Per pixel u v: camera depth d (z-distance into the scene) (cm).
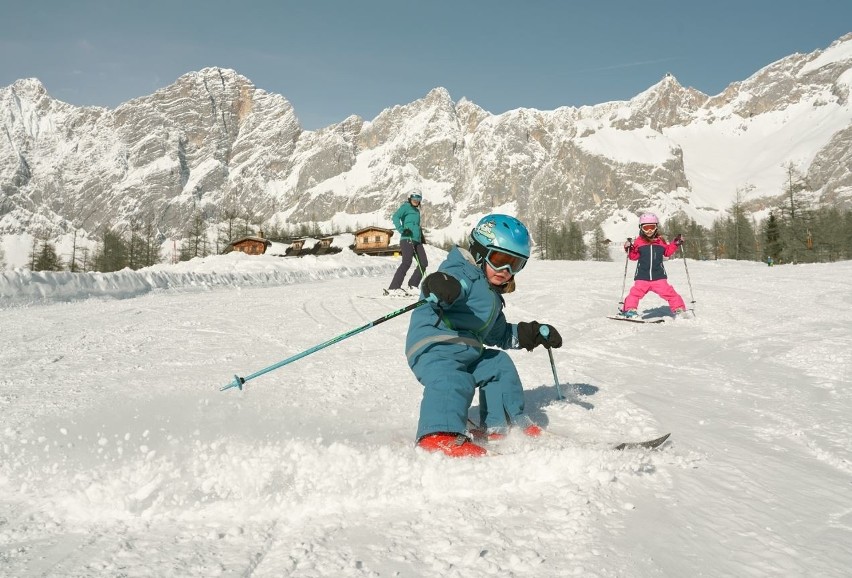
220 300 1094
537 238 14975
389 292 1220
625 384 404
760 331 628
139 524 172
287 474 198
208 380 410
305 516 175
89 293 1105
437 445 225
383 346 576
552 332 309
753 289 1070
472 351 271
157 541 160
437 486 191
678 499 187
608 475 196
